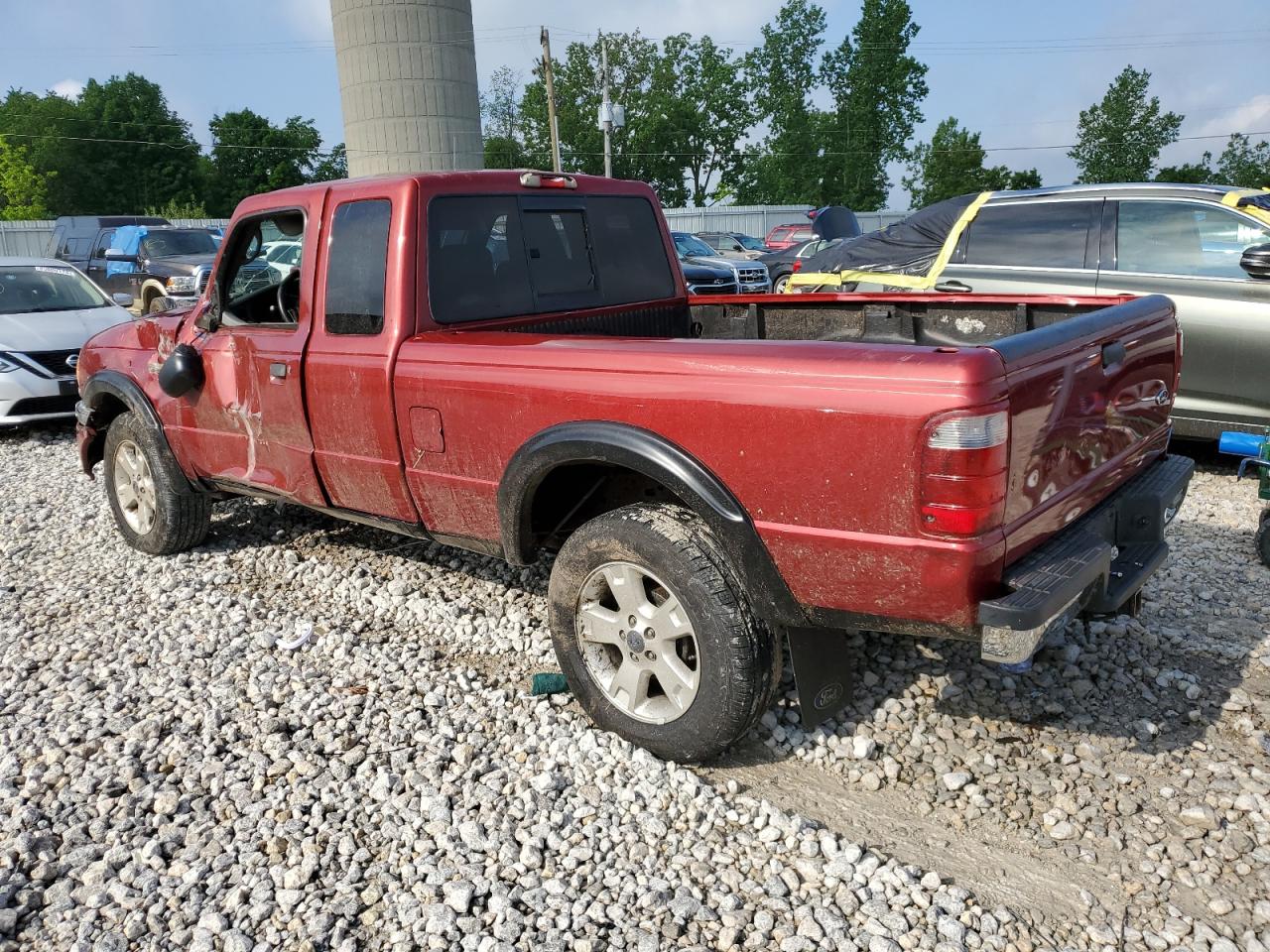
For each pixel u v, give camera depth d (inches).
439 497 147.9
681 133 3070.9
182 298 530.9
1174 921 98.7
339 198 154.3
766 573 113.0
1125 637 158.7
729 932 98.2
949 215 293.6
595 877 107.1
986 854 110.5
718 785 124.4
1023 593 100.9
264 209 168.7
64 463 323.6
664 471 116.6
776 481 109.4
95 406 221.8
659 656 123.9
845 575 107.5
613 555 123.7
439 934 99.0
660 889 104.6
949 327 175.8
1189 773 123.3
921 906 101.0
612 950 96.3
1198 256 251.3
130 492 219.0
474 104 614.9
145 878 109.1
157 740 138.3
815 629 120.7
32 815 119.5
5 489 289.0
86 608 190.4
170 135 3208.7
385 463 153.0
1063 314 162.1
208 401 185.2
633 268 189.2
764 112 3107.8
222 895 106.4
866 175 3014.3
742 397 110.3
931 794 121.9
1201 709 138.1
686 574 116.3
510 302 161.9
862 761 128.3
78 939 101.0
